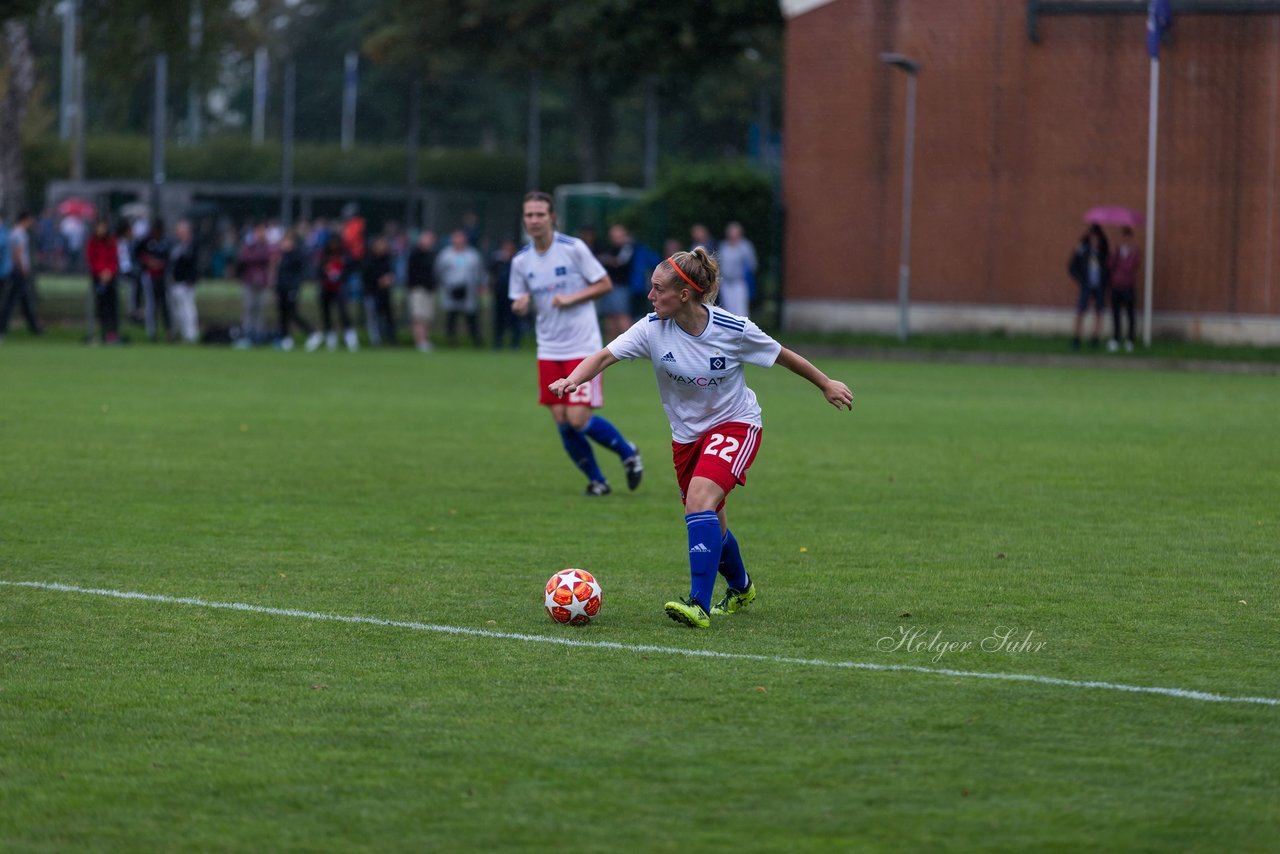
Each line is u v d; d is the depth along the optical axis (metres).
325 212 195.50
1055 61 109.75
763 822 16.39
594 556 32.59
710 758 18.52
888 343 109.56
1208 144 106.50
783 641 24.72
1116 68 108.25
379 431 57.47
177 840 15.87
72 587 28.61
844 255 116.81
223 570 30.48
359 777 17.78
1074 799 17.12
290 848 15.67
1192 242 107.38
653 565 31.59
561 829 16.16
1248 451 53.00
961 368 96.81
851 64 115.19
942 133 113.19
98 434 54.62
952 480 45.19
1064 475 46.38
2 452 49.16
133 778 17.73
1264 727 19.91
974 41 111.69
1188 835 16.08
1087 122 109.31
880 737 19.39
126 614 26.30
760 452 52.16
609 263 105.62
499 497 41.56
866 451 52.56
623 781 17.67
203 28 142.38
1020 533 35.81
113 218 178.88
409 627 25.48
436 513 38.53
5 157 136.75
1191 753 18.80
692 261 25.66
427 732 19.53
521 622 25.97
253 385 76.62
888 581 29.94
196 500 39.97
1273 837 16.05
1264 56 104.75
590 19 145.38
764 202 120.69
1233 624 26.11
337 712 20.39
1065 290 110.94
